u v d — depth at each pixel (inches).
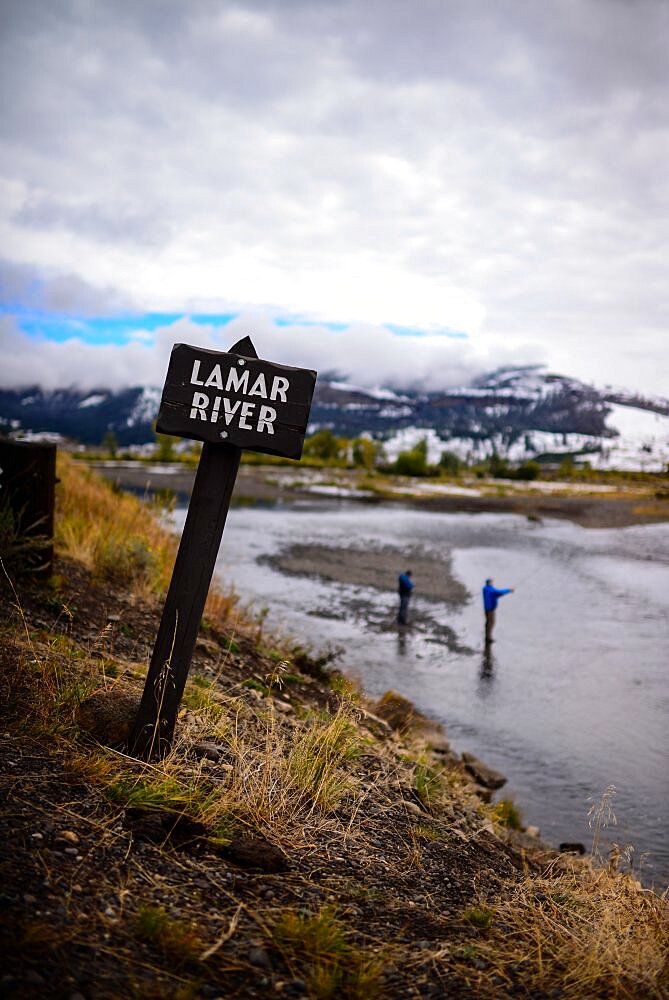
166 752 161.6
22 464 282.4
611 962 125.8
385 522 1846.7
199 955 101.5
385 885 148.8
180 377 151.4
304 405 152.8
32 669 189.5
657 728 461.1
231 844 139.7
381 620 740.0
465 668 586.6
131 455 4977.9
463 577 1052.5
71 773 142.9
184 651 159.3
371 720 338.3
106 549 374.9
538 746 422.9
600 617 812.6
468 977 116.9
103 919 103.7
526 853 218.5
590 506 2753.4
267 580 917.2
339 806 185.9
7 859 109.7
